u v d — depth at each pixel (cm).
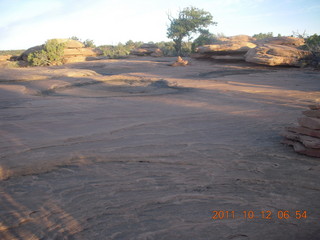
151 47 4750
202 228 248
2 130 574
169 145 476
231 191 317
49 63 3059
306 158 412
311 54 2236
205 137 522
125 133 552
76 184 338
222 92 1095
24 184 340
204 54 2917
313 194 309
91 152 443
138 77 1550
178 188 325
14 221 262
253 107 809
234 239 233
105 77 1511
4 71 1694
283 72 1911
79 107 828
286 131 481
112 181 345
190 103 889
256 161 403
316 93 1049
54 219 265
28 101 918
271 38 2730
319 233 241
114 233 243
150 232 244
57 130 575
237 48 2644
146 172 370
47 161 406
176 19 4872
